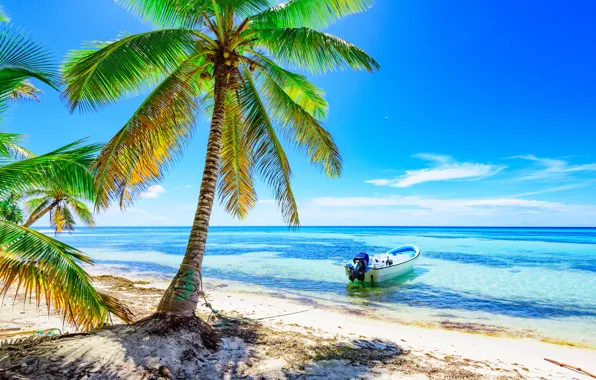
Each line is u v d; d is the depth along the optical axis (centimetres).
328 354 495
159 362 371
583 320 839
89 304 397
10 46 358
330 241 4541
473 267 1786
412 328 748
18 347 384
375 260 1420
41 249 357
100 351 368
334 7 630
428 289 1221
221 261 2077
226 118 738
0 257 335
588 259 2184
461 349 593
